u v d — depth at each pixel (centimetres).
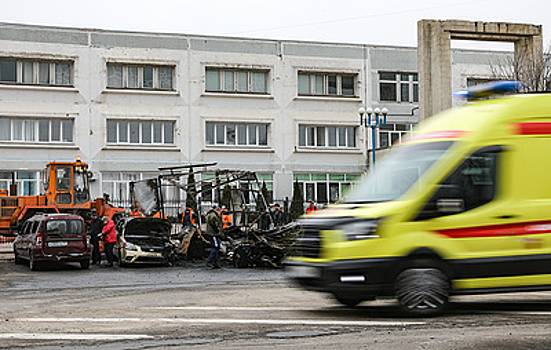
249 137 5294
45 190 3712
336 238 1223
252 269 2605
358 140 5494
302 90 5444
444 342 1000
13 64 4803
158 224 2881
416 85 5662
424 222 1230
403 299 1216
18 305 1584
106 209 3531
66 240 2681
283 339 1057
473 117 1304
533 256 1259
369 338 1048
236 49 5231
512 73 4475
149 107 5031
